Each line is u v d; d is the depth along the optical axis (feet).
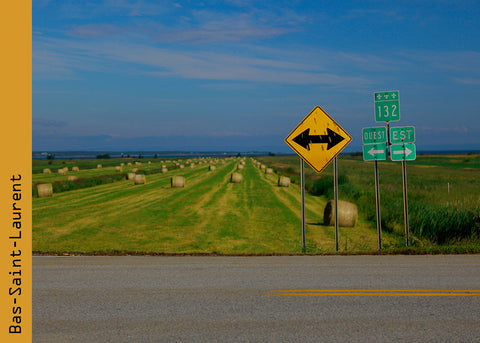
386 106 37.17
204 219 63.82
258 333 16.89
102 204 83.71
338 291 22.45
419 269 27.37
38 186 98.27
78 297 21.61
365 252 33.81
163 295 21.91
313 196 96.22
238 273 26.58
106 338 16.46
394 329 17.20
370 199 77.56
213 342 16.06
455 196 76.84
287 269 27.63
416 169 202.39
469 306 19.86
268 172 176.14
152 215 68.13
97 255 33.17
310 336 16.57
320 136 37.70
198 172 192.34
